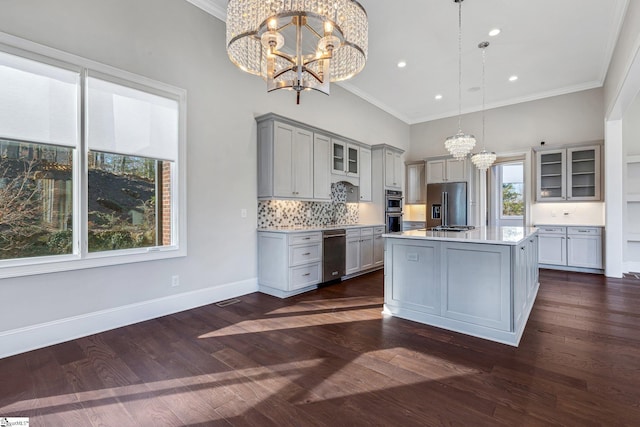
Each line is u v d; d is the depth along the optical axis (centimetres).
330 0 209
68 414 171
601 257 511
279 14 200
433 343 260
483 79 543
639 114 525
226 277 382
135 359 232
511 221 750
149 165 324
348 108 579
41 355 236
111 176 297
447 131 716
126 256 294
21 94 240
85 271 272
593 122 552
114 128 289
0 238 240
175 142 333
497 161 654
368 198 588
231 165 385
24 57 239
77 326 267
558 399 183
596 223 552
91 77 273
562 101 581
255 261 417
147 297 312
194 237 348
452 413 171
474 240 269
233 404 180
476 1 342
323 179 477
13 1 234
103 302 283
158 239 331
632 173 538
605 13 362
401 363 227
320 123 518
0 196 240
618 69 398
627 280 472
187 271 344
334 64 277
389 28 393
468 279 279
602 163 524
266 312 336
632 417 166
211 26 363
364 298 389
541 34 405
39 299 248
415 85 571
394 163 630
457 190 657
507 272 259
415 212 752
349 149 543
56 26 254
